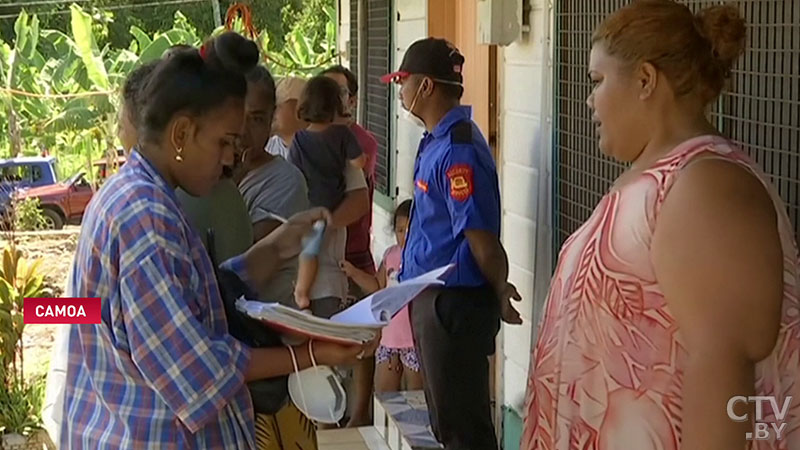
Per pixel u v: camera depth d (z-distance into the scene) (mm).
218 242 2715
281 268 2965
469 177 3865
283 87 5074
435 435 4102
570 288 2047
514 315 3996
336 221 4805
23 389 6895
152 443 2178
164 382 2143
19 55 16406
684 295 1777
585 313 1993
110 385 2207
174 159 2254
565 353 2055
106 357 2201
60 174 16484
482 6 4461
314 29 25891
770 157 2500
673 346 1862
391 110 7242
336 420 2436
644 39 1912
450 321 3926
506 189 4734
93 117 16016
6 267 6965
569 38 3900
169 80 2219
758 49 2533
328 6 23281
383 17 7586
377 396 5258
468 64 5434
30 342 9391
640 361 1901
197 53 2270
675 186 1822
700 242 1753
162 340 2131
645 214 1862
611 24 1970
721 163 1797
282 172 3451
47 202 15688
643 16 1929
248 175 3436
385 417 5086
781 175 2457
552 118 4059
